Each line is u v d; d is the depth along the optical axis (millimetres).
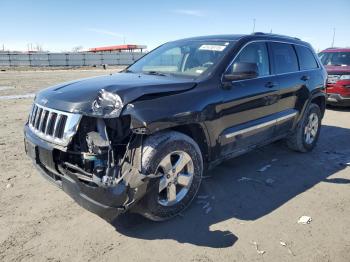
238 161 5215
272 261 2857
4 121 7793
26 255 2896
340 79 9508
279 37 5086
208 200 3904
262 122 4430
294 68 5211
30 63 41250
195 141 3684
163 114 3098
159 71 4270
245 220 3500
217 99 3666
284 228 3359
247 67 3701
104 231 3268
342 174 4809
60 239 3131
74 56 43750
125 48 59469
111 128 3205
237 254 2943
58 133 3137
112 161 3023
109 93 3021
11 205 3723
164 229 3316
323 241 3154
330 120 8555
